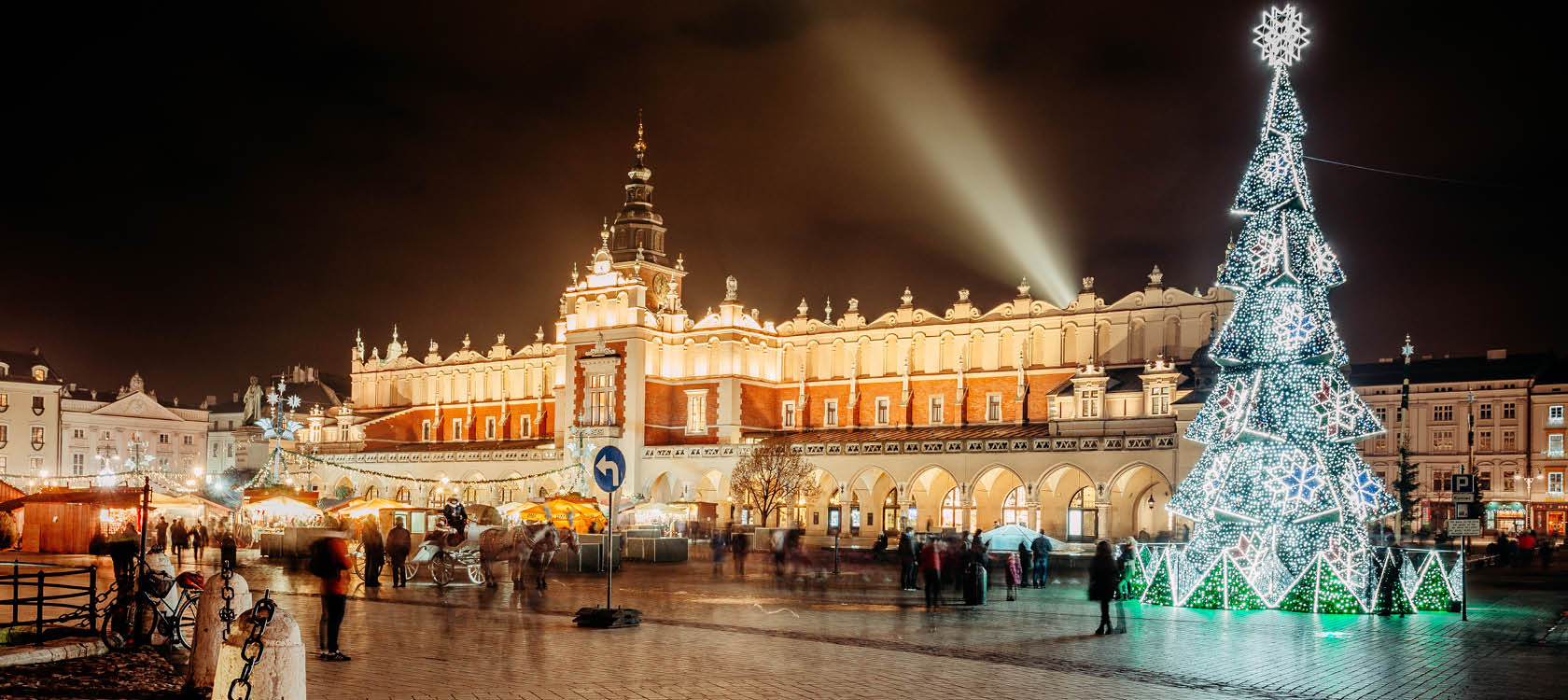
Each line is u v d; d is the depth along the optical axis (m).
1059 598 39.94
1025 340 103.75
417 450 128.50
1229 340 37.84
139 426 153.50
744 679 20.41
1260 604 35.75
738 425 109.81
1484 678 22.27
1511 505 99.94
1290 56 37.53
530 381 127.38
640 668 21.52
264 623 12.82
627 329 110.81
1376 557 36.62
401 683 19.56
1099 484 84.00
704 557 68.38
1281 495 36.28
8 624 22.33
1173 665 23.33
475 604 34.31
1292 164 37.09
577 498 67.12
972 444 91.06
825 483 102.88
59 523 65.25
